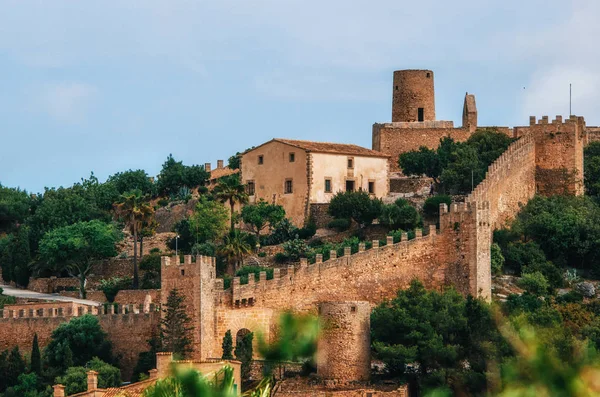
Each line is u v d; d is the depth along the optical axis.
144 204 186.25
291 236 187.62
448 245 151.75
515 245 174.12
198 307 142.62
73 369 142.75
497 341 106.62
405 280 151.50
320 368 130.50
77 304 165.62
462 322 130.25
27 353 155.88
